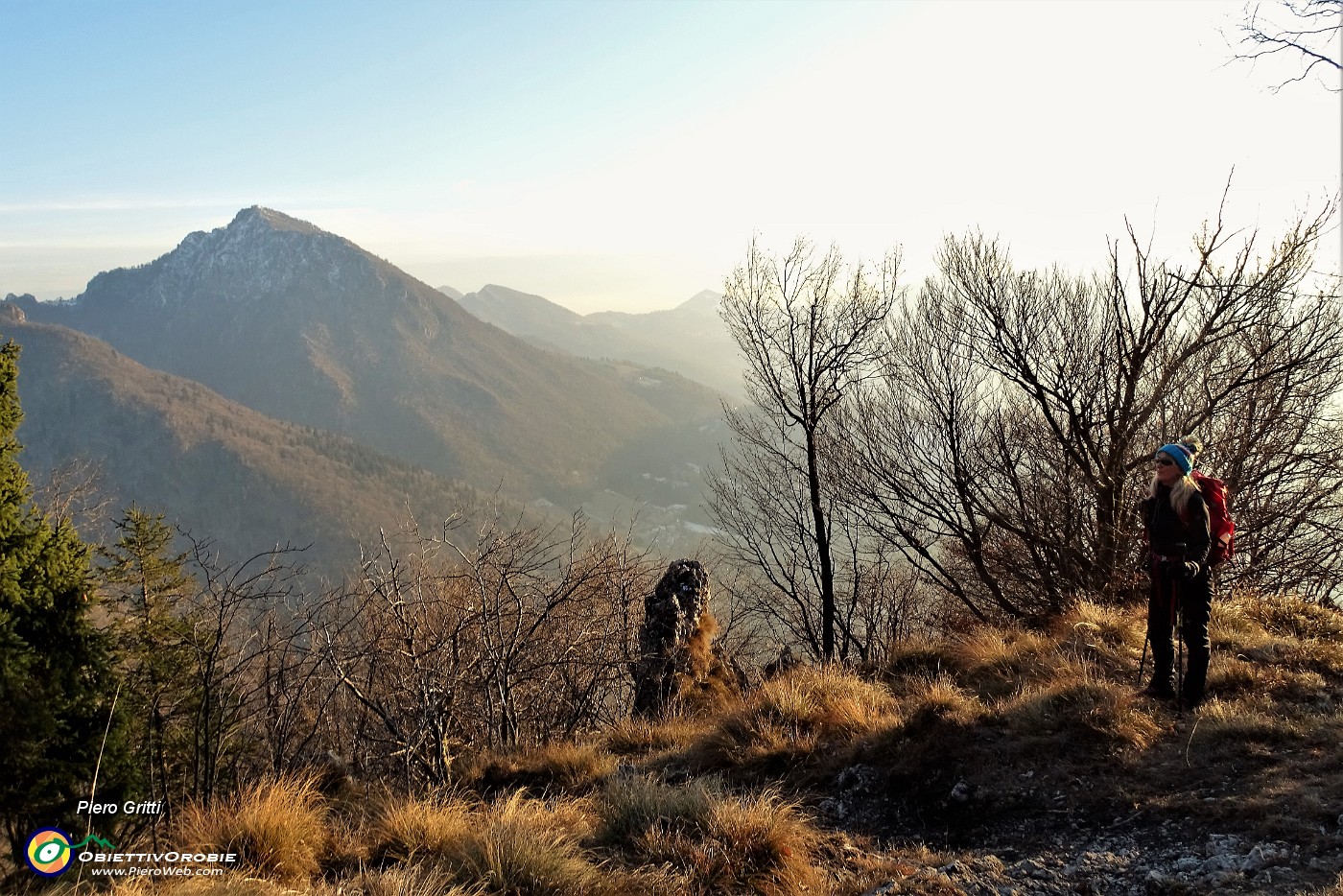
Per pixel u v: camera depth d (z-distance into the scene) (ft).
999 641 24.75
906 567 45.91
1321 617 23.06
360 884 13.20
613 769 21.21
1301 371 33.45
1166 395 35.42
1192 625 17.16
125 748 27.48
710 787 17.30
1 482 27.17
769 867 13.92
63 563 27.94
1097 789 14.93
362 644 29.86
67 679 26.94
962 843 14.57
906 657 26.27
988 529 39.86
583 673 36.94
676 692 32.30
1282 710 16.31
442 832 15.62
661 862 14.23
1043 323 37.32
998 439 38.75
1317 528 34.42
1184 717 16.78
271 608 27.45
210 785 23.97
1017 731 17.30
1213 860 11.85
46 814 24.31
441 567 35.99
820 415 42.24
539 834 14.38
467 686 28.99
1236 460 34.14
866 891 12.80
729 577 45.91
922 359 40.32
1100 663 20.65
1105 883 12.11
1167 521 17.52
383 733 31.86
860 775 17.69
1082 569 35.94
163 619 36.52
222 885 12.96
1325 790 12.92
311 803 18.08
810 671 25.02
